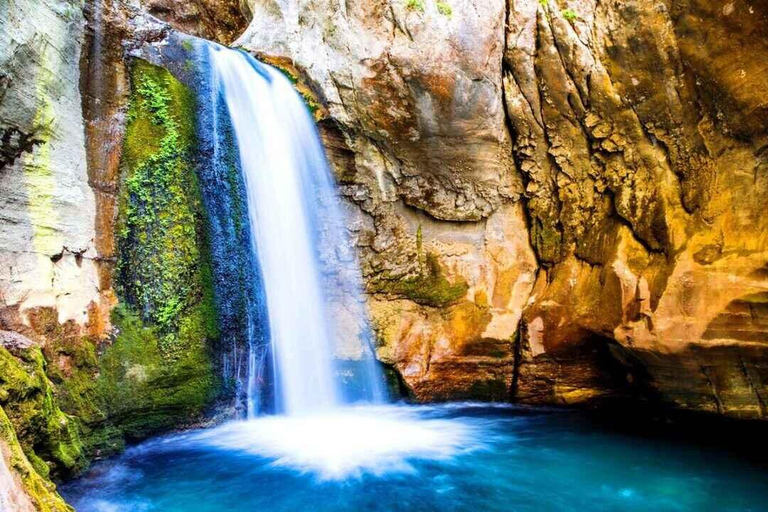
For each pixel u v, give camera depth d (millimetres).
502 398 8453
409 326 8641
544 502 5254
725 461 6223
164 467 5863
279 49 8461
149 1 11914
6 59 4766
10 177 5027
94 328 5770
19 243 5078
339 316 8453
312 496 5312
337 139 8227
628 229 7648
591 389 8070
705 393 7016
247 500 5207
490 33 7586
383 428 7332
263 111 7535
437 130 7930
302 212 7930
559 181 8141
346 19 7902
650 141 7355
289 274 7699
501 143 8156
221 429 6805
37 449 4672
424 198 8539
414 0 7598
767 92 6348
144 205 6316
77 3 5766
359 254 8586
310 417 7680
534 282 8586
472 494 5422
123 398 5898
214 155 6879
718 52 6574
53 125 5414
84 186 5824
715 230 6863
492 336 8383
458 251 8711
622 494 5449
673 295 6977
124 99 6293
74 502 5008
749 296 6430
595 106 7531
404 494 5383
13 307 4969
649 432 7203
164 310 6320
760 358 6492
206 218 6738
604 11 7211
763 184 6543
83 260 5758
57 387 5223
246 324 7051
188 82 6789
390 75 7688
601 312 7617
